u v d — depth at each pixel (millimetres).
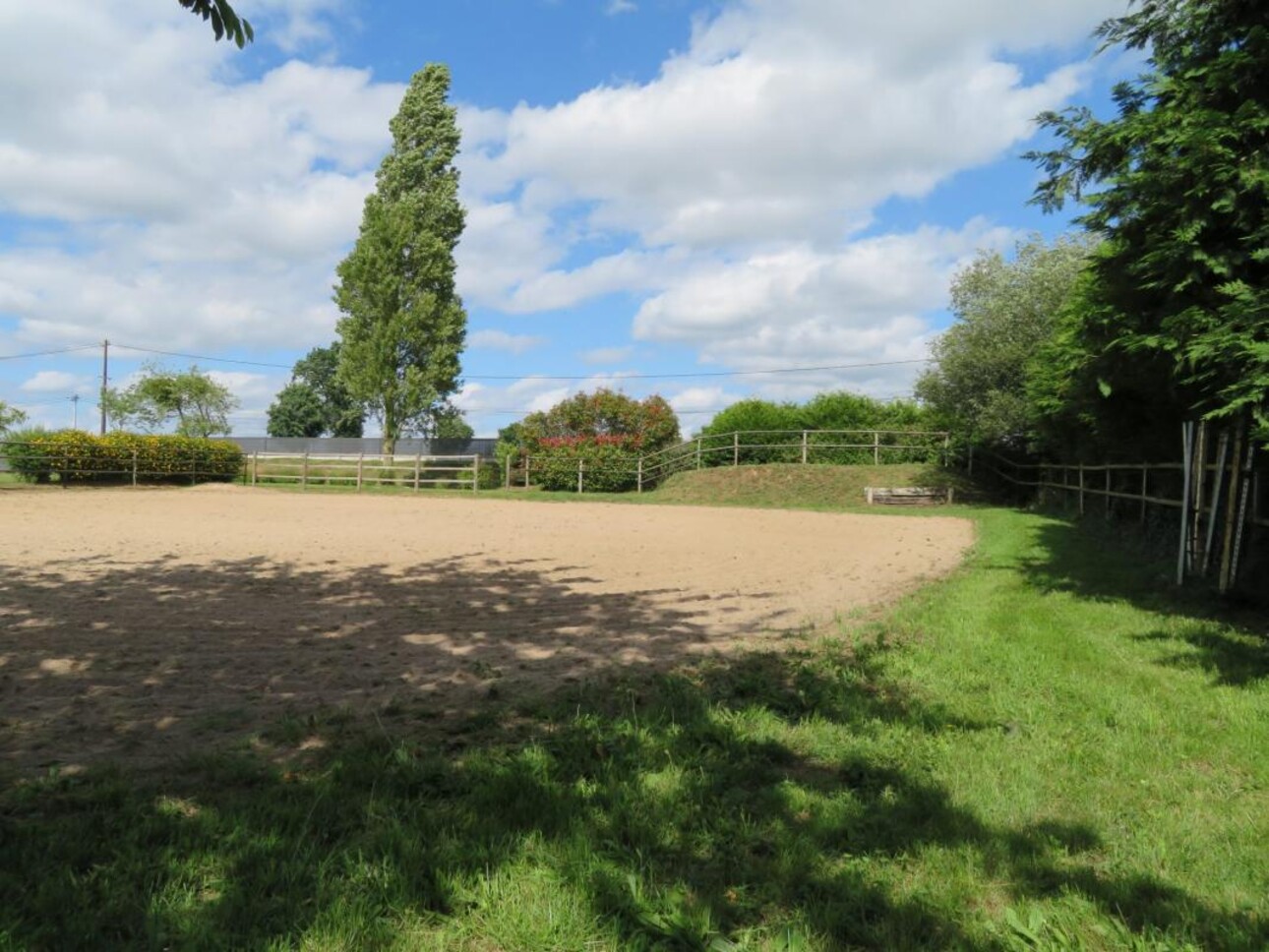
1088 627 7152
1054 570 10539
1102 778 3873
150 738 4352
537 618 7801
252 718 4703
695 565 11758
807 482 26719
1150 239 7551
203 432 54781
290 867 2854
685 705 4922
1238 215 6957
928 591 9234
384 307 37406
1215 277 7344
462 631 7137
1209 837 3283
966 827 3328
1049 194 8430
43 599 8281
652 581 10156
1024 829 3334
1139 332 8055
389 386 37500
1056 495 20953
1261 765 3998
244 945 2428
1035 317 24000
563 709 4820
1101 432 12812
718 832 3287
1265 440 6719
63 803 3445
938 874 2979
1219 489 8359
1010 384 24234
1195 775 3908
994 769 3953
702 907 2703
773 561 12234
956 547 14117
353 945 2451
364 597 8789
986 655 6184
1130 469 13977
